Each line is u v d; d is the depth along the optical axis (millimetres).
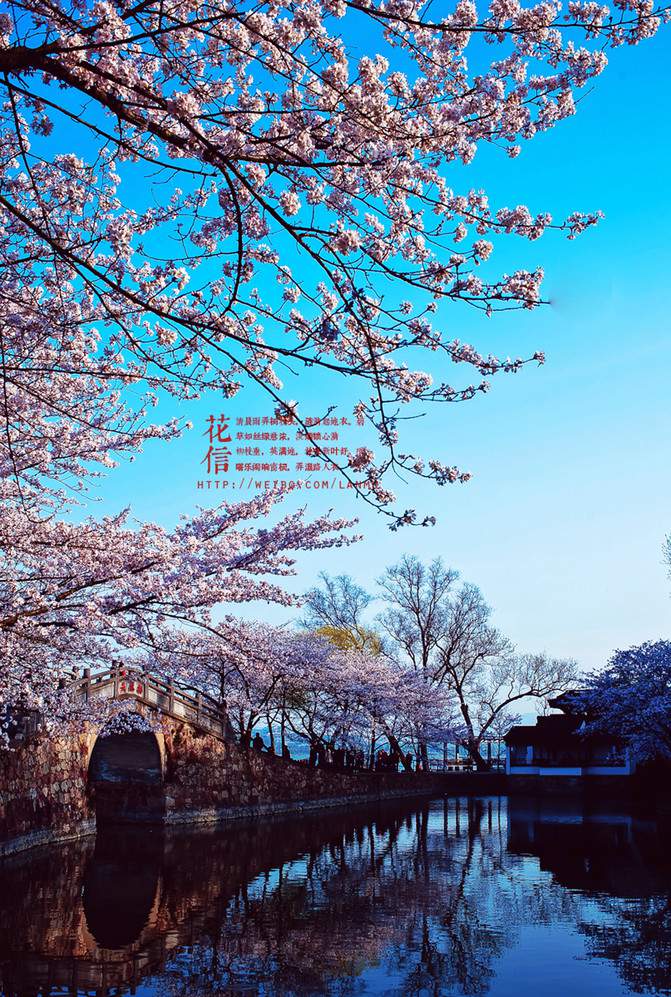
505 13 5344
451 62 5809
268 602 12086
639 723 41281
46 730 26594
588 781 62531
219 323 6598
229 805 38250
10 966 12477
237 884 19688
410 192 5922
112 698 30328
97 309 8320
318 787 46375
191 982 11773
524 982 11656
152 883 19750
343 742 54812
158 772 34875
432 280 5453
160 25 5332
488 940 14070
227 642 13625
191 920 15719
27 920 15547
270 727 48312
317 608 65250
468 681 71688
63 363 9164
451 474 6102
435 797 59469
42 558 11320
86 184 7781
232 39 5773
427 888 19031
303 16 5449
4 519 10891
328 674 46281
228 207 6375
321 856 24875
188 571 10797
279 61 5754
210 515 11875
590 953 13133
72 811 29281
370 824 36094
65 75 4984
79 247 7449
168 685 34406
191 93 5672
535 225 5836
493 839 29453
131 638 11914
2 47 5219
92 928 14977
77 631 12250
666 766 56844
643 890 18625
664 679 39500
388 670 56031
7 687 15719
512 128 5836
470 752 70625
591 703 46219
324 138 6000
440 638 68812
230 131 5531
